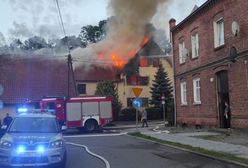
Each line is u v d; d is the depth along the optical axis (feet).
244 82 68.13
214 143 57.82
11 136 37.55
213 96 82.48
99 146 61.41
